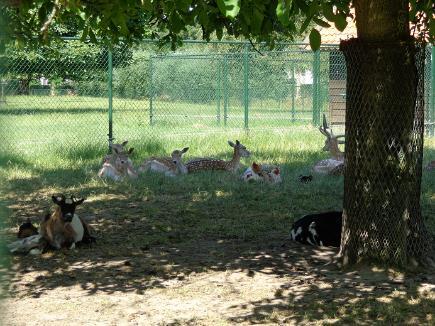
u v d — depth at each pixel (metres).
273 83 30.91
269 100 31.09
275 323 8.94
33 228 11.31
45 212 12.95
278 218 12.52
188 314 9.18
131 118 26.66
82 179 15.17
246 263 10.58
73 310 9.28
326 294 9.59
